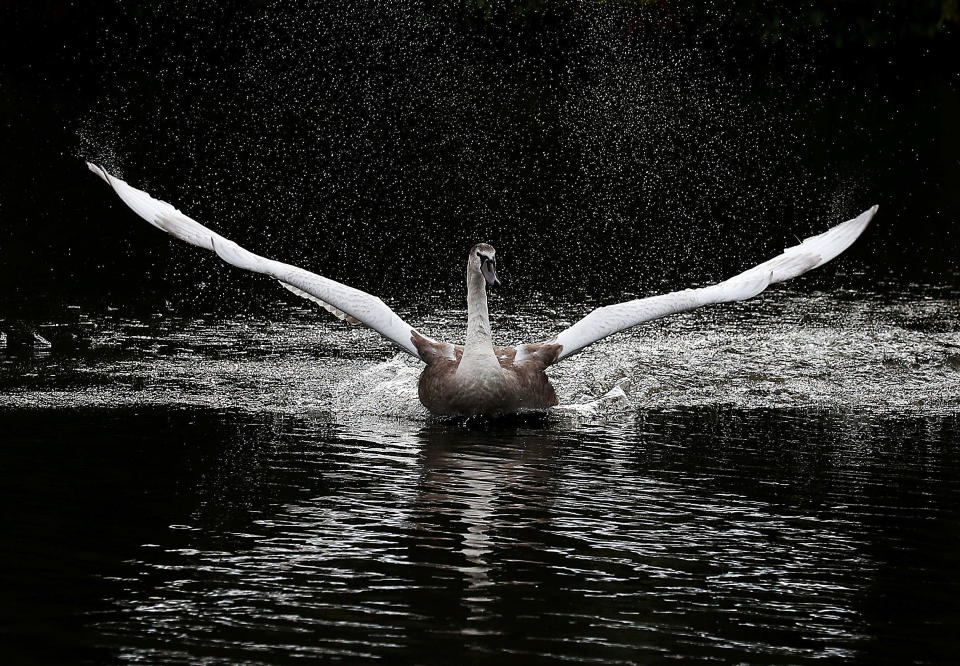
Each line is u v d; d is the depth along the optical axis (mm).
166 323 15703
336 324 16047
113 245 20188
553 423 11242
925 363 13891
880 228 22406
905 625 6402
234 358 13844
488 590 6781
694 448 10242
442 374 11453
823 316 16359
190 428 10633
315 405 11773
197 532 7711
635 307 11836
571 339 11883
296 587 6781
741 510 8406
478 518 8094
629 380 13039
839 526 8055
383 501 8461
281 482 8898
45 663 5797
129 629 6199
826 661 5961
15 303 16422
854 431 10938
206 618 6340
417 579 6926
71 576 6914
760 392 12656
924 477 9344
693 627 6328
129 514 8070
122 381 12539
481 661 5844
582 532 7840
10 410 11117
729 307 17047
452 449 10078
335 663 5805
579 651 5984
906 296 17656
